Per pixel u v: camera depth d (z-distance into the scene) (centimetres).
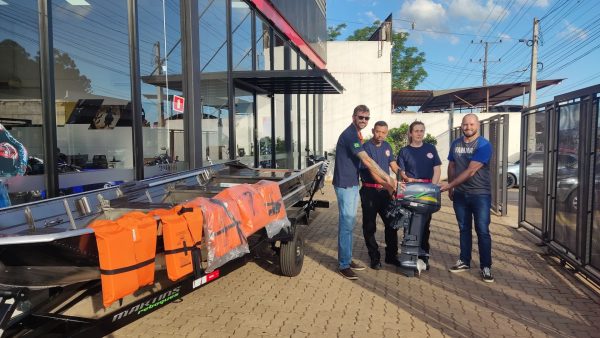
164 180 506
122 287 267
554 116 616
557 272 557
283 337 382
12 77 421
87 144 519
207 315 427
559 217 599
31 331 283
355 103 1952
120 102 573
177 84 718
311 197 693
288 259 525
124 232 270
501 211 958
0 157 409
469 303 457
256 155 1059
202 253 350
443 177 1989
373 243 572
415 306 450
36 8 446
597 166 484
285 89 1080
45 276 274
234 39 920
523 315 427
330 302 461
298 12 1353
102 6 538
